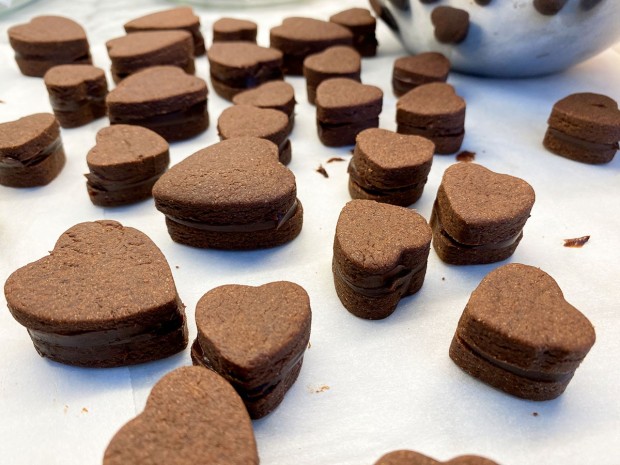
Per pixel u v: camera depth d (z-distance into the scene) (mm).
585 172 236
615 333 163
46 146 222
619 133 229
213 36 340
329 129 246
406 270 167
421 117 235
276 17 409
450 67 299
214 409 124
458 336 151
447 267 189
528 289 150
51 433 138
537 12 247
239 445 118
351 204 179
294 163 241
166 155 216
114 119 241
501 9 251
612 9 248
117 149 212
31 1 412
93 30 381
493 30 263
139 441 118
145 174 212
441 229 188
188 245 196
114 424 140
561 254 193
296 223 197
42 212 211
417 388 149
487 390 150
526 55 276
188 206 182
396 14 296
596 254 193
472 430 139
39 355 158
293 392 148
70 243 165
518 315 142
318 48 310
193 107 249
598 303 173
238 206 180
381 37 370
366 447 135
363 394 148
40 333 148
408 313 172
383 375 153
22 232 200
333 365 155
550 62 286
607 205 216
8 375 152
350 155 248
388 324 168
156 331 151
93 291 150
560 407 145
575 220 208
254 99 250
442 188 187
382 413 143
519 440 137
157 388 128
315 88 283
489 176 189
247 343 135
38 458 132
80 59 310
